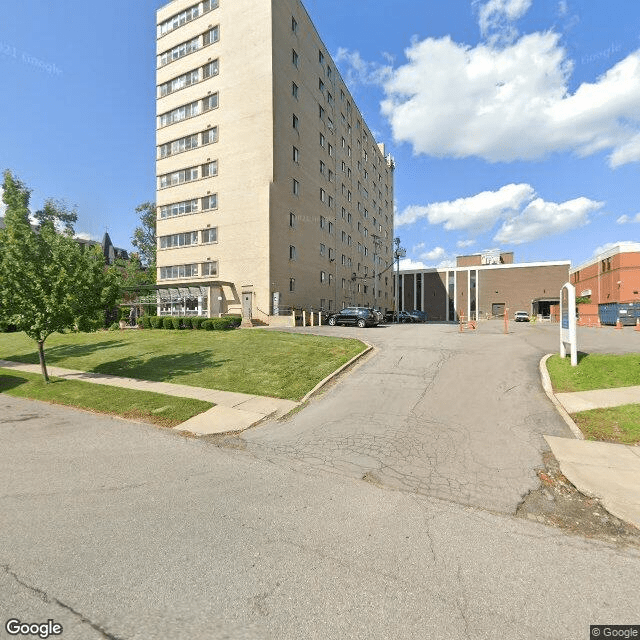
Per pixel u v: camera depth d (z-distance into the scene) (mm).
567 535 3479
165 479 4762
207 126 32344
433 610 2568
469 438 5988
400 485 4531
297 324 28734
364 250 53500
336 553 3211
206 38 32625
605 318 34156
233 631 2404
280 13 31312
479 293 61406
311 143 36344
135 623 2471
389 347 14562
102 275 12578
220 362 12844
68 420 7645
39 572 2969
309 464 5219
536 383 8875
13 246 11281
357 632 2391
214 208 31828
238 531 3561
